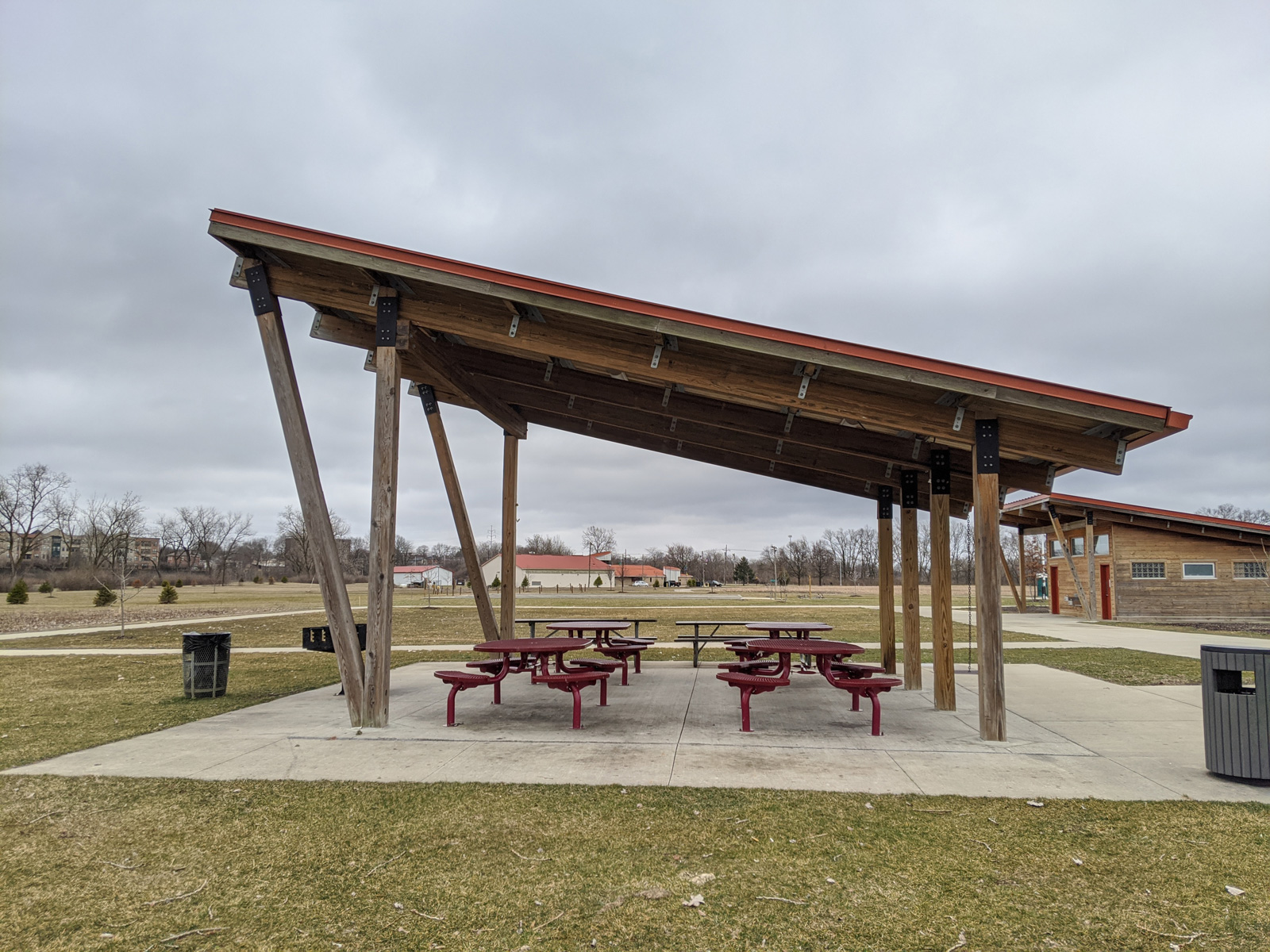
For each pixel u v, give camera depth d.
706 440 10.45
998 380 5.97
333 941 3.05
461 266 6.56
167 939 3.07
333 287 7.37
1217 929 3.14
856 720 7.58
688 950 2.97
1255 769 5.23
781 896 3.46
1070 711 8.16
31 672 11.54
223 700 8.73
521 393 10.84
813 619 23.77
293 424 7.21
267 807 4.72
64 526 69.81
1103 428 6.43
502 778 5.36
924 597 47.59
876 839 4.17
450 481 10.03
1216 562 26.52
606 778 5.37
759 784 5.24
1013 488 8.30
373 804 4.77
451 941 3.05
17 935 3.11
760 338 6.24
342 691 9.36
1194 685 10.15
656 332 6.42
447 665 12.16
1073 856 3.94
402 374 9.12
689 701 8.71
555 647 7.12
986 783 5.29
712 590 75.19
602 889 3.53
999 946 3.00
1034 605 39.88
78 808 4.69
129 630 20.41
